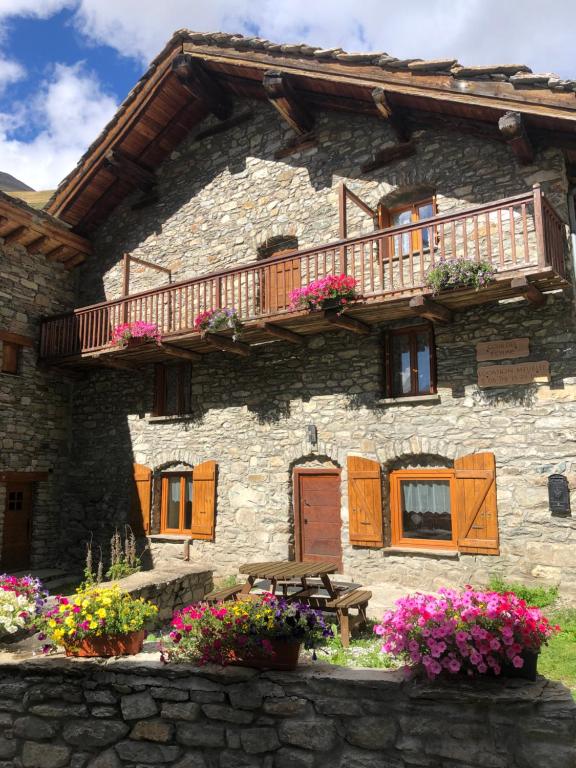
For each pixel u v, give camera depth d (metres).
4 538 11.26
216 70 10.88
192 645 3.80
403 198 9.62
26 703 3.94
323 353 9.70
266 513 9.89
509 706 3.02
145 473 11.32
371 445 9.03
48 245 12.35
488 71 7.82
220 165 11.65
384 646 3.34
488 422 8.15
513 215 7.56
